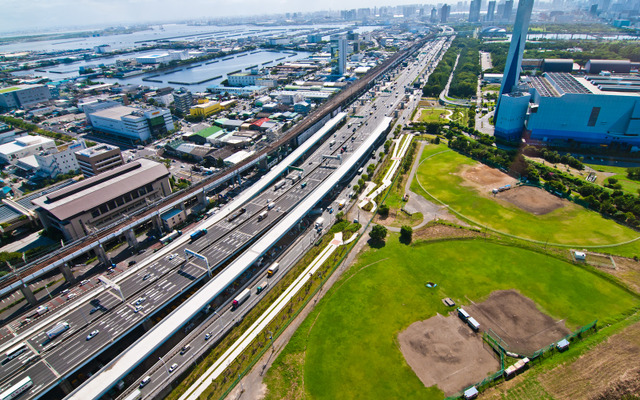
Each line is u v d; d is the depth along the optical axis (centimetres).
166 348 10950
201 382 9794
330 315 11750
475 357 10188
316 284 13088
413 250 14750
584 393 9119
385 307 11969
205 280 13250
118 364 9719
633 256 13862
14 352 10094
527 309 11688
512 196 18562
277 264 14138
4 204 18000
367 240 15512
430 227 16238
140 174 18362
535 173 19825
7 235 16425
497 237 15338
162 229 16825
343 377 9762
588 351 10181
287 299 12456
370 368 9975
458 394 9200
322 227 16712
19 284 12081
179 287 12462
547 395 9106
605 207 16488
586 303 11850
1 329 11750
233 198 19212
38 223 17350
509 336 10756
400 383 9544
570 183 19088
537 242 14925
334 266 13900
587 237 15125
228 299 12688
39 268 12688
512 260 13950
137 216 15788
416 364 10044
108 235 14462
